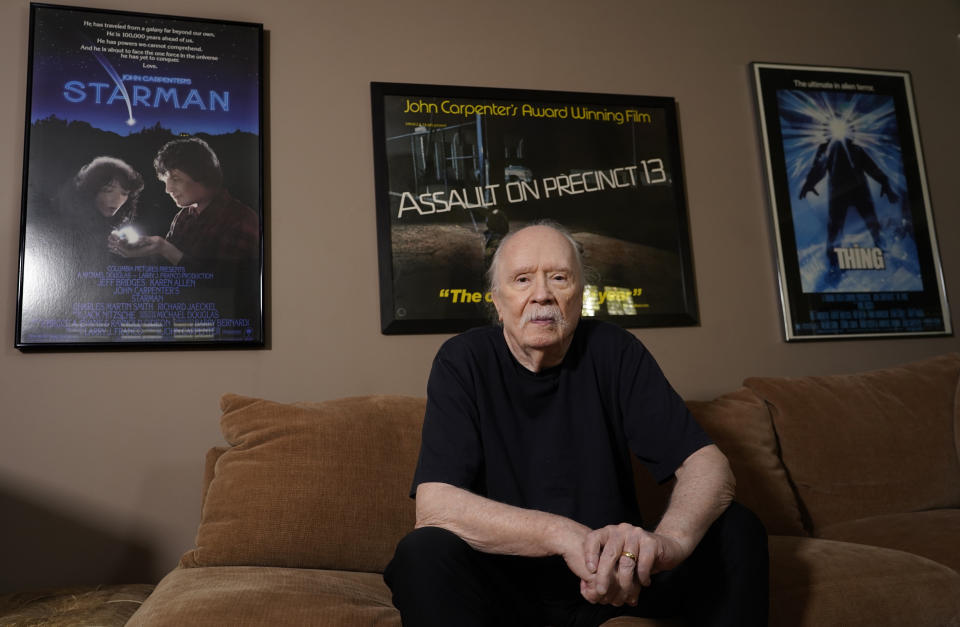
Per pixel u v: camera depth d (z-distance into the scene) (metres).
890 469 1.97
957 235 2.71
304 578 1.37
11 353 1.91
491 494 1.30
